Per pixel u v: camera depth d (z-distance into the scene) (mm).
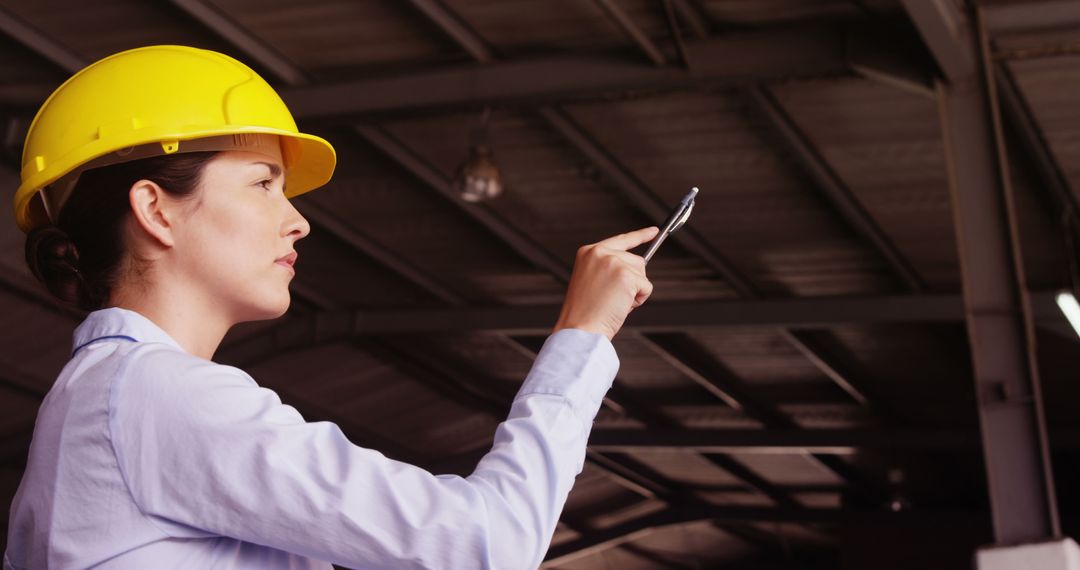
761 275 9859
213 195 1021
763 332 10969
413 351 12375
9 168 8477
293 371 12227
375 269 10617
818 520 16562
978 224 5961
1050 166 7699
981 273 5883
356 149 8578
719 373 12164
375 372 12672
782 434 13289
